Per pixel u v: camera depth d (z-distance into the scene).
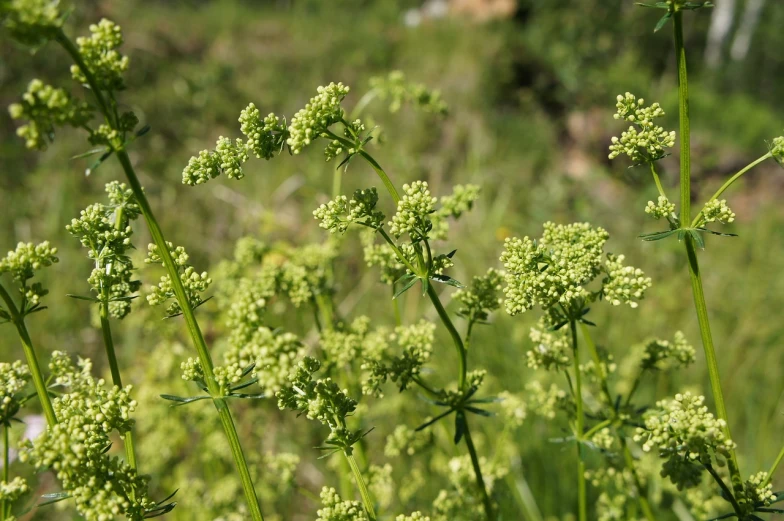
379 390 2.50
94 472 1.87
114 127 1.70
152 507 1.97
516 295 2.21
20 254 1.94
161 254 1.79
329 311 3.31
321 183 7.28
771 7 20.23
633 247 7.39
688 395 2.12
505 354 5.04
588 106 11.59
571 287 2.15
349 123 2.10
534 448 4.37
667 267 7.07
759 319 6.11
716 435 2.06
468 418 4.51
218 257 6.17
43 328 5.27
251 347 1.74
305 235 6.38
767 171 10.65
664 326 6.06
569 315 2.37
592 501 4.14
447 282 2.12
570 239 2.48
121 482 1.91
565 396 3.04
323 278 3.27
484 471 3.31
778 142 1.94
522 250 2.23
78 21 9.13
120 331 5.36
